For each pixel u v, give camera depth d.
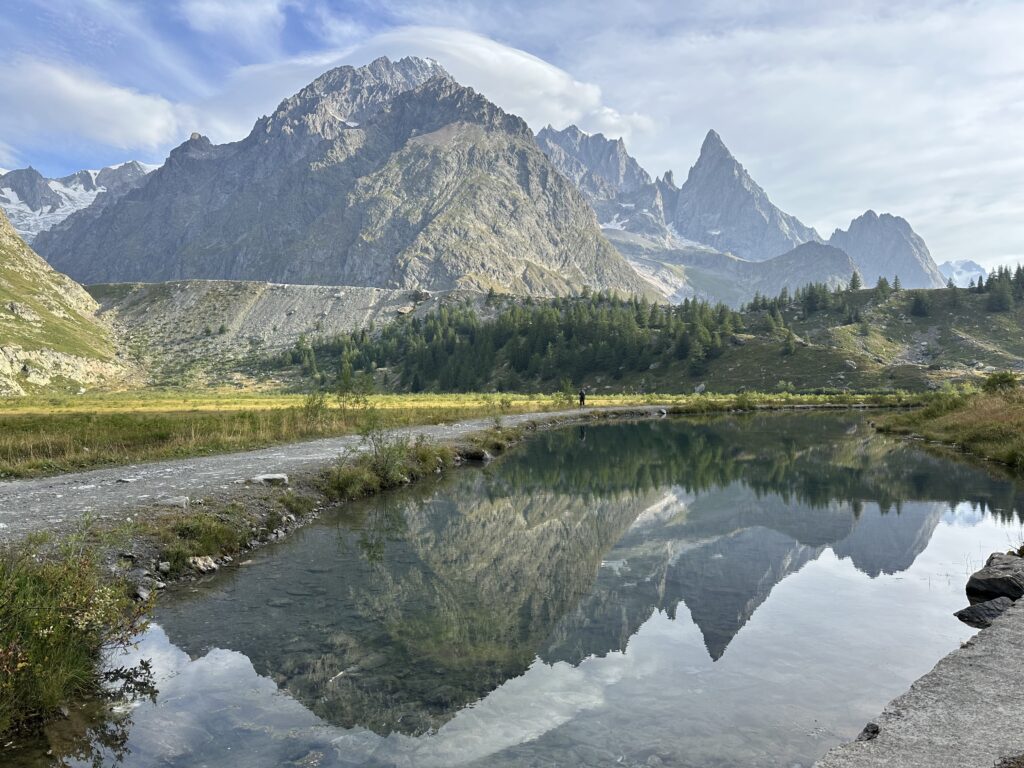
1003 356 181.88
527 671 9.47
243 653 10.15
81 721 7.93
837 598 13.06
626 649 10.36
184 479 21.83
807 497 25.83
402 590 13.59
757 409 99.25
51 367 193.38
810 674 9.23
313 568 15.10
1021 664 7.56
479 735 7.46
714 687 8.82
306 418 42.72
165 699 8.55
